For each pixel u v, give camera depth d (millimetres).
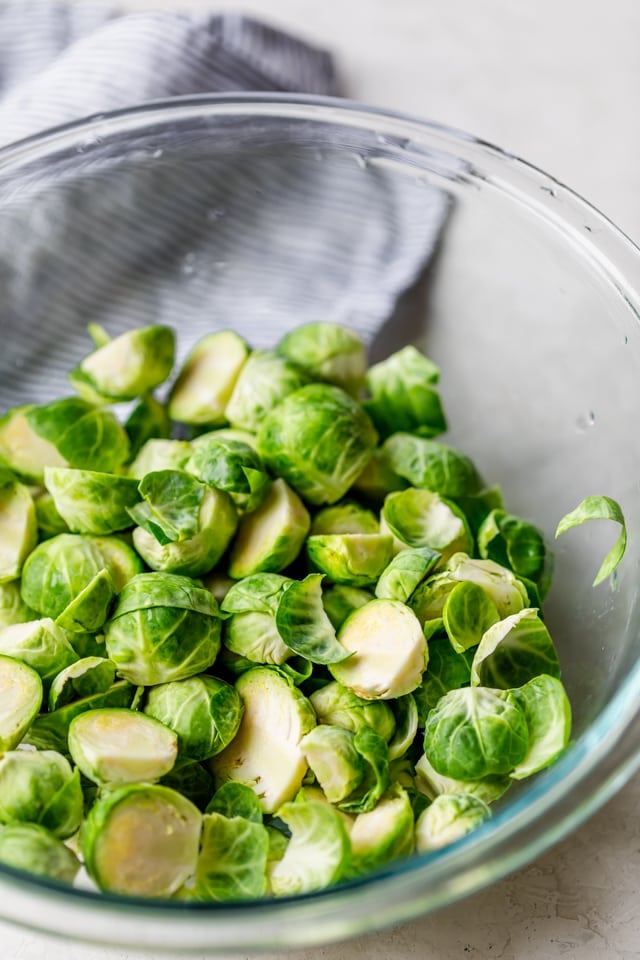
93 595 481
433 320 610
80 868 440
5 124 601
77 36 651
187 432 575
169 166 580
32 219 566
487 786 467
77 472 504
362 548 500
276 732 474
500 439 580
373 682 473
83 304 596
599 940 478
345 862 434
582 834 496
